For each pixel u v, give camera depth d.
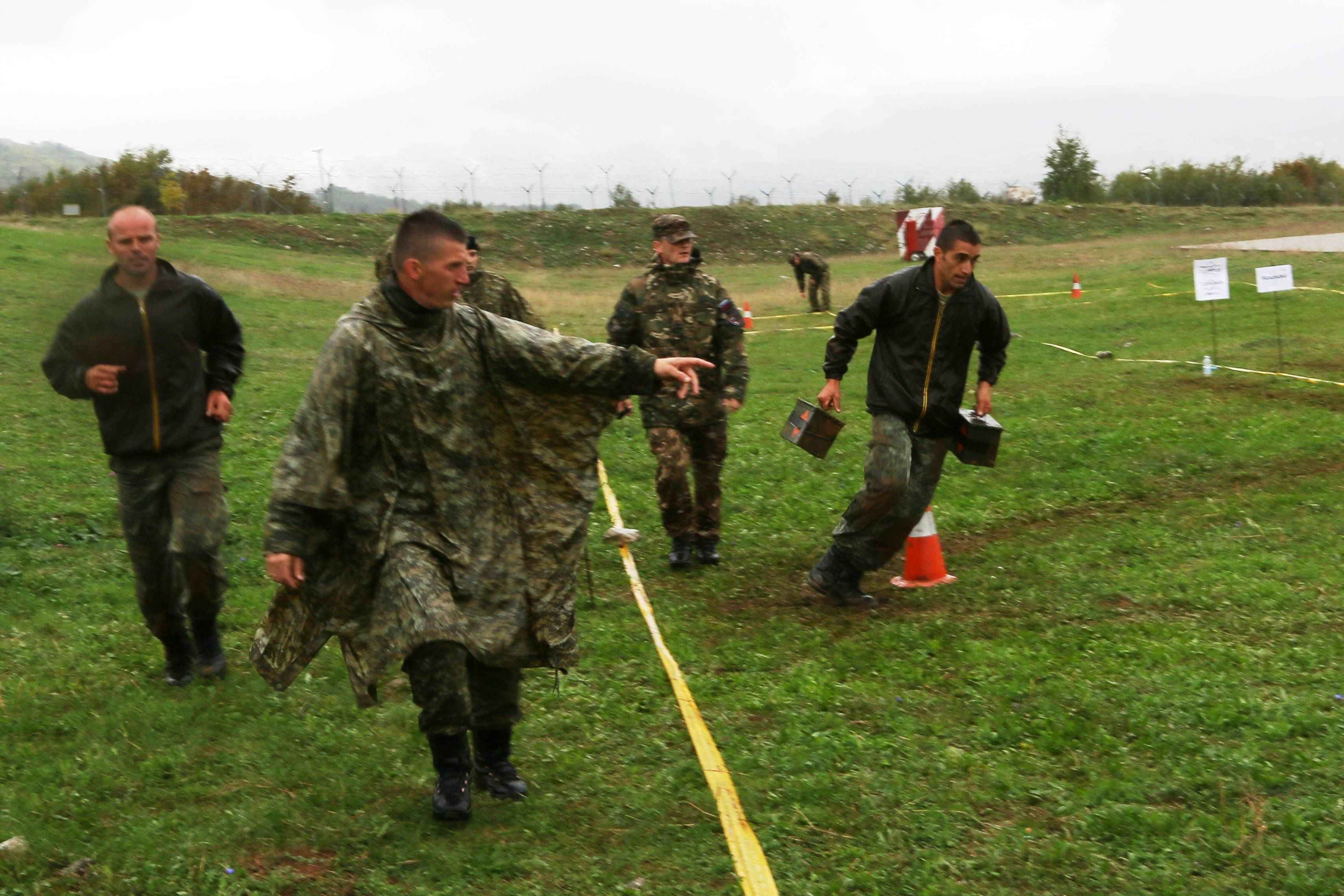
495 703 4.34
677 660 5.87
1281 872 3.71
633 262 45.44
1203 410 12.54
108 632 6.39
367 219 46.59
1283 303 22.02
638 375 4.16
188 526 5.37
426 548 4.01
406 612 3.90
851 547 6.73
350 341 3.92
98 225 35.59
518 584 4.15
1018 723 4.95
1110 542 7.89
